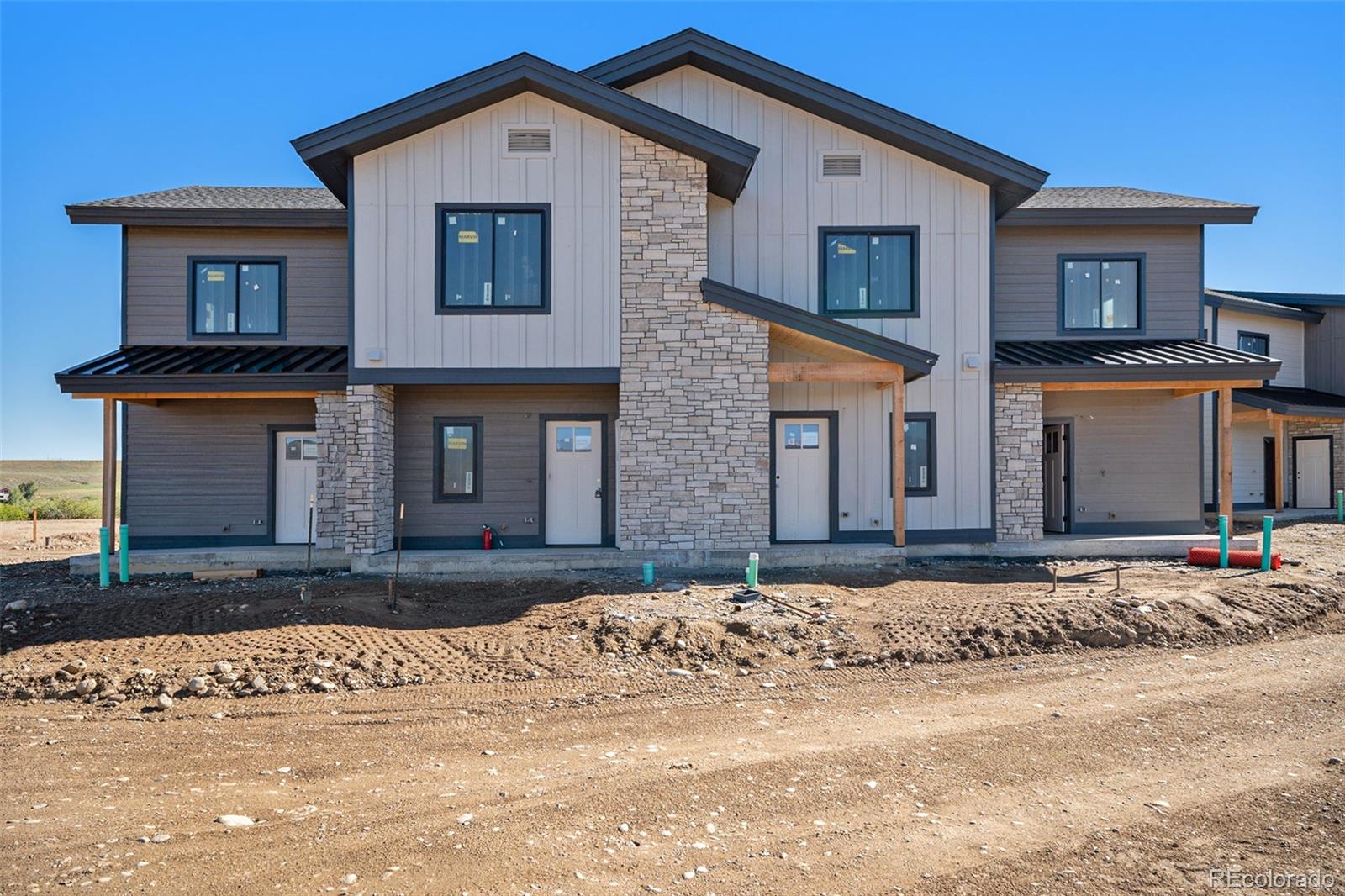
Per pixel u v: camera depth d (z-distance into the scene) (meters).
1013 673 8.38
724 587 11.45
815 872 4.33
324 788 5.46
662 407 13.29
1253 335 22.86
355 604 10.11
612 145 13.32
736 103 14.88
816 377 13.47
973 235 14.95
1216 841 4.71
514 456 14.64
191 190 16.95
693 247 13.31
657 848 4.59
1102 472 16.30
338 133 12.70
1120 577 12.37
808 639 9.26
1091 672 8.40
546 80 12.80
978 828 4.87
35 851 4.48
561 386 14.66
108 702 7.33
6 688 7.59
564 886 4.15
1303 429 22.92
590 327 13.30
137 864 4.34
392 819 4.94
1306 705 7.27
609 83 14.64
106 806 5.12
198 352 14.88
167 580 12.95
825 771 5.77
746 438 13.32
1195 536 15.45
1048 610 9.88
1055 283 16.39
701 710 7.20
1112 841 4.69
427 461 14.54
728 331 13.34
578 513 14.71
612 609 9.82
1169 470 16.33
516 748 6.26
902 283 14.94
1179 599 10.42
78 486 61.06
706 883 4.21
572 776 5.67
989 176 14.57
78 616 9.66
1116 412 16.34
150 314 15.30
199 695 7.49
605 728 6.74
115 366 13.70
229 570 13.05
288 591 11.18
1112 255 16.50
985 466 14.95
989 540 14.92
